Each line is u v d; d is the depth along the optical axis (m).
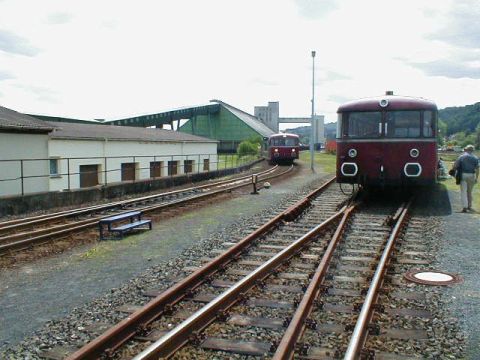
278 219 12.30
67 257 9.51
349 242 10.16
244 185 23.53
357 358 4.75
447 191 20.38
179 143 33.22
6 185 17.97
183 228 12.45
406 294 6.81
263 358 4.87
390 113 15.24
